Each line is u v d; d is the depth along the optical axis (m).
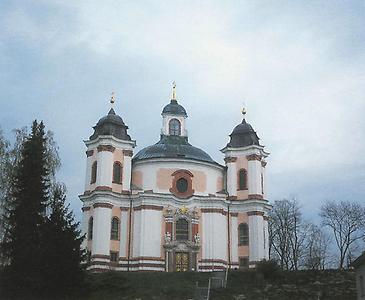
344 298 50.25
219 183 79.69
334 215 90.94
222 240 75.38
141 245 72.19
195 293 52.41
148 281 56.59
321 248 94.31
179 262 72.94
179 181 77.06
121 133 78.00
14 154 61.50
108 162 75.12
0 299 47.56
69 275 48.91
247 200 77.81
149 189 76.19
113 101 81.56
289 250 93.62
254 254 75.38
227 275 58.72
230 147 80.94
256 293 52.47
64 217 51.44
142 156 80.50
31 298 47.97
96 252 70.75
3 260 53.16
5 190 59.22
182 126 87.06
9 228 54.94
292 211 96.19
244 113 85.94
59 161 64.81
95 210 72.94
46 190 58.50
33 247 49.41
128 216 74.44
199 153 81.56
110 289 53.88
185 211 74.81
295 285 54.53
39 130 62.84
